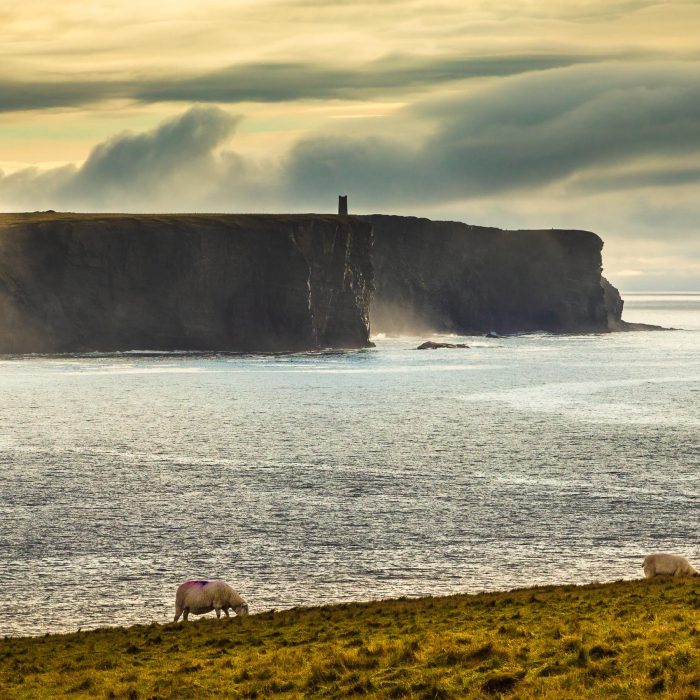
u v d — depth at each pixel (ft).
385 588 313.32
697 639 155.84
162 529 398.01
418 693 143.33
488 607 233.55
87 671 185.37
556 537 383.65
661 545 371.15
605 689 136.15
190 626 237.66
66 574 329.31
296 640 201.05
